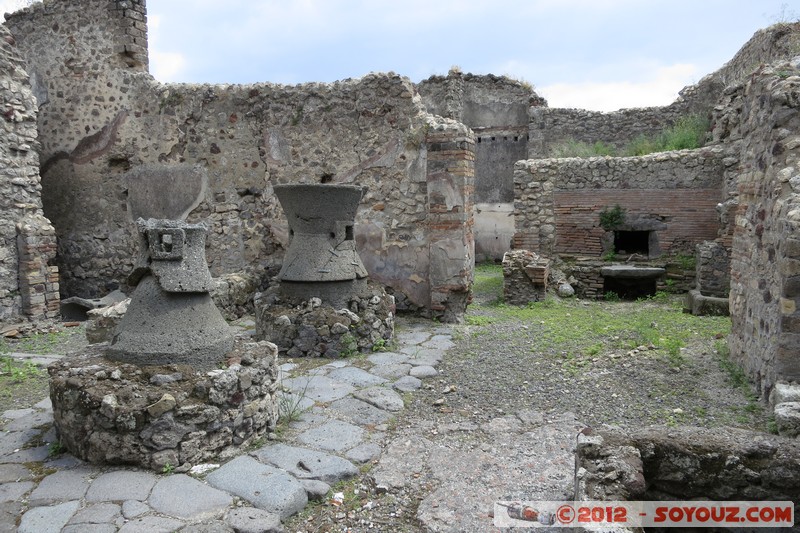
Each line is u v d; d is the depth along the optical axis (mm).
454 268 6316
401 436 3270
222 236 7363
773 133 3518
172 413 2775
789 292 3227
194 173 7375
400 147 6539
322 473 2750
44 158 7969
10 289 6129
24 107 6344
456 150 6227
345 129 6777
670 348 4629
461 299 6375
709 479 2373
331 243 5293
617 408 3629
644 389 3916
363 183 6746
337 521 2443
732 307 4418
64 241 8000
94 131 7699
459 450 3082
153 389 2885
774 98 3500
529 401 3818
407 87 6465
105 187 7746
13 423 3424
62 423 2941
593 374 4258
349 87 6711
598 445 2355
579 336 5406
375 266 6750
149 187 7562
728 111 8398
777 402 3152
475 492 2617
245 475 2711
